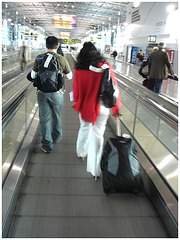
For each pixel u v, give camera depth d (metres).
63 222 2.09
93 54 2.44
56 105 3.15
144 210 2.30
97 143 2.67
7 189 2.19
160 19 14.89
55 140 3.69
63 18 30.52
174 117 2.19
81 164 3.15
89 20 44.19
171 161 2.58
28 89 3.58
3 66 9.99
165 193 2.21
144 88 4.59
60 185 2.64
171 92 7.71
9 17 33.94
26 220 2.09
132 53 21.59
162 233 2.03
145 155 3.00
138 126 3.60
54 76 2.86
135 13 20.62
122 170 2.30
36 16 43.06
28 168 2.97
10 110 2.47
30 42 38.56
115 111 2.53
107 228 2.05
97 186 2.65
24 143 3.28
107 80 2.41
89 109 2.52
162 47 5.42
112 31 43.97
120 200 2.43
